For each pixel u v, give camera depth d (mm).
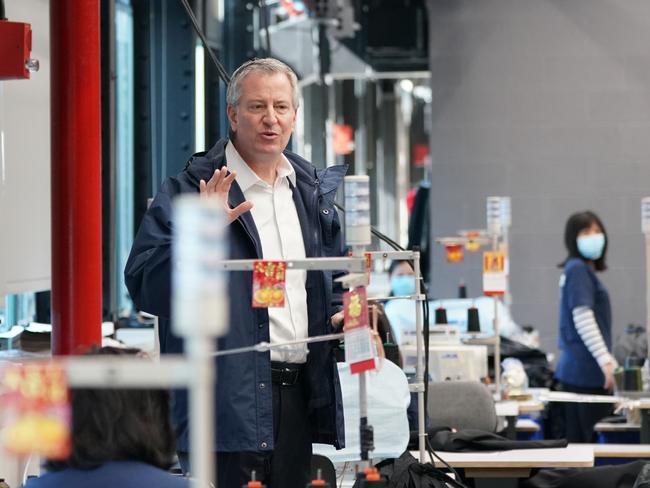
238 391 5613
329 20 19578
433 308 13547
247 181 5820
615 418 11891
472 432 9219
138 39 12656
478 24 19156
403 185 26281
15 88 8516
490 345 12891
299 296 5820
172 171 13031
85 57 7371
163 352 5699
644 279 18734
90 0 7383
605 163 18906
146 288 5449
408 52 21469
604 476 9352
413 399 8531
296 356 5789
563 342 12656
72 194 7371
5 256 8328
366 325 5016
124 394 3781
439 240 12445
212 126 13406
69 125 7363
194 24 7281
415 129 26250
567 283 12570
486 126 19109
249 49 14617
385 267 21141
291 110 5852
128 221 13680
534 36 19031
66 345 7383
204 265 2719
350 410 7523
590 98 18953
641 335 15977
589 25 18953
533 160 19031
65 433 3682
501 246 13766
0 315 8555
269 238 5805
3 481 5582
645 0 18875
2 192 8273
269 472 5805
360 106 25344
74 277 7371
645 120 18844
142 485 3721
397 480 6980
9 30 7289
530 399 11656
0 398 3246
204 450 2730
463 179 19172
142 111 12711
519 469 8797
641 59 18859
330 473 6992
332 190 6035
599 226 12594
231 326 5605
